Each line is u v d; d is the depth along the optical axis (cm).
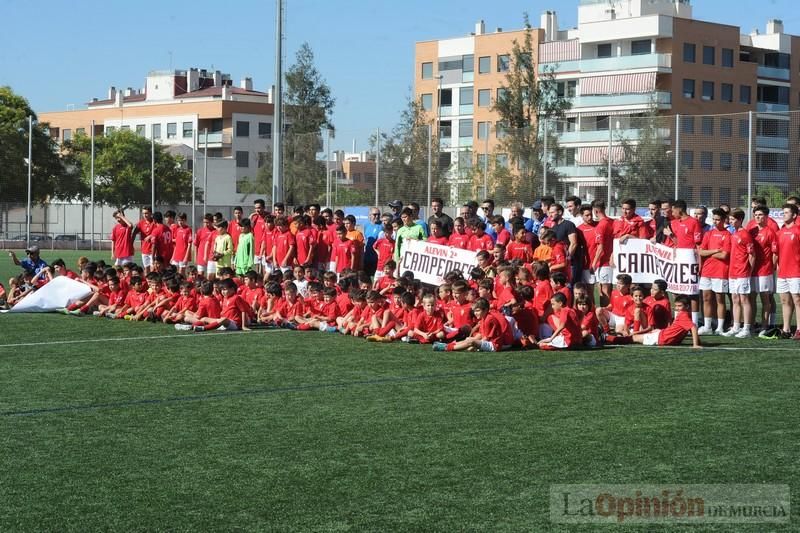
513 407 984
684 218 1634
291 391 1074
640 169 2659
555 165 3095
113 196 7094
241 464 771
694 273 1608
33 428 895
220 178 7781
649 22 6656
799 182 2459
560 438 849
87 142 7425
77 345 1460
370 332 1550
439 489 702
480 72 7856
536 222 1923
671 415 941
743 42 7525
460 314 1478
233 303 1673
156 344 1471
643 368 1230
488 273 1648
